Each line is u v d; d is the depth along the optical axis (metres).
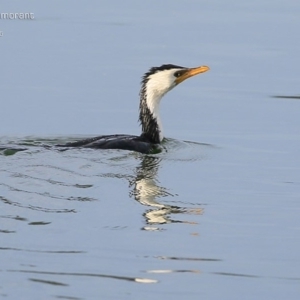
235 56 26.02
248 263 12.61
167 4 31.59
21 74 24.12
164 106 22.08
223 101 22.42
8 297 11.29
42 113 21.20
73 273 12.05
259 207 14.94
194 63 25.17
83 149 17.52
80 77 23.97
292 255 12.95
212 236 13.56
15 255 12.58
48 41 27.06
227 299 11.51
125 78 23.84
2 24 28.47
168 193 15.48
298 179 16.52
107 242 13.16
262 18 30.00
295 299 11.52
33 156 16.92
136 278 12.00
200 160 17.69
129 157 17.33
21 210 14.27
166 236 13.50
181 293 11.62
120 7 31.08
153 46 26.75
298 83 23.83
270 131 20.05
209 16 30.12
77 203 14.70
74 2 31.31
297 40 27.61
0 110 21.41
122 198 15.06
